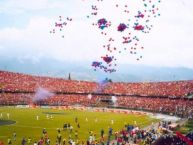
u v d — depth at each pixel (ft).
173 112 440.04
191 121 331.16
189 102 453.58
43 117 365.40
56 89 558.56
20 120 333.62
